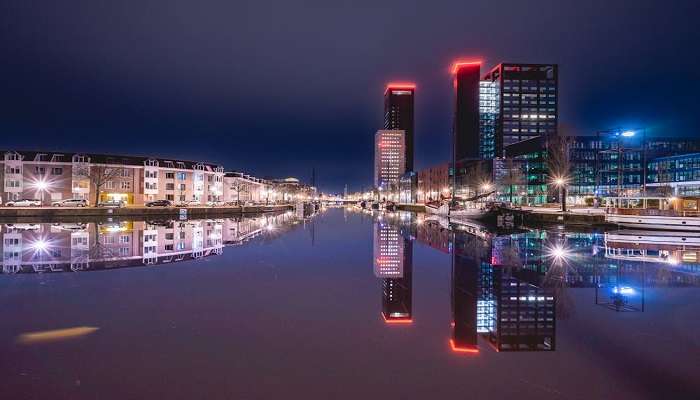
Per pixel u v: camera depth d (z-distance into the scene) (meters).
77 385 7.23
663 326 10.97
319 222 60.25
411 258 23.80
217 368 7.98
